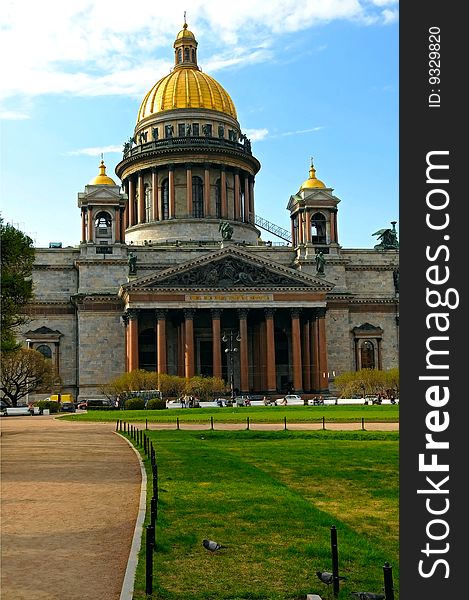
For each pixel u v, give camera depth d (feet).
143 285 414.21
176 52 566.77
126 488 102.27
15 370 380.17
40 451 155.22
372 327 468.75
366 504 90.58
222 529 74.13
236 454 146.61
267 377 422.00
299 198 481.46
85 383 433.89
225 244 434.71
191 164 509.35
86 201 456.04
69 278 455.22
